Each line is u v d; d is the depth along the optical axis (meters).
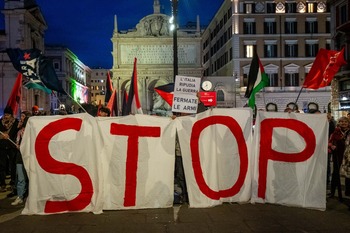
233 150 8.84
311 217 7.75
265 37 55.69
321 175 8.40
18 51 9.98
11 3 54.91
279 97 55.28
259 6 55.62
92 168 8.20
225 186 8.80
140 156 8.40
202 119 8.75
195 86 9.54
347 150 8.55
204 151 8.67
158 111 38.00
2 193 10.39
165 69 67.69
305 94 55.12
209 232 6.84
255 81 11.59
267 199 8.80
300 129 8.68
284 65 55.75
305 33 55.69
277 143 8.80
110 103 15.32
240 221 7.46
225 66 62.12
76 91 100.81
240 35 55.56
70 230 7.00
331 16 36.22
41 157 8.12
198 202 8.51
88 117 8.32
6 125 10.54
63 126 8.21
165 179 8.47
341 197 9.15
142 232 6.86
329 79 10.52
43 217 7.87
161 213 8.05
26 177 9.30
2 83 54.41
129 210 8.30
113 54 68.00
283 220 7.53
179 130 8.64
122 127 8.38
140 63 68.00
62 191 8.10
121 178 8.31
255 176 8.91
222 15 64.00
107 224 7.33
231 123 8.85
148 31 67.75
